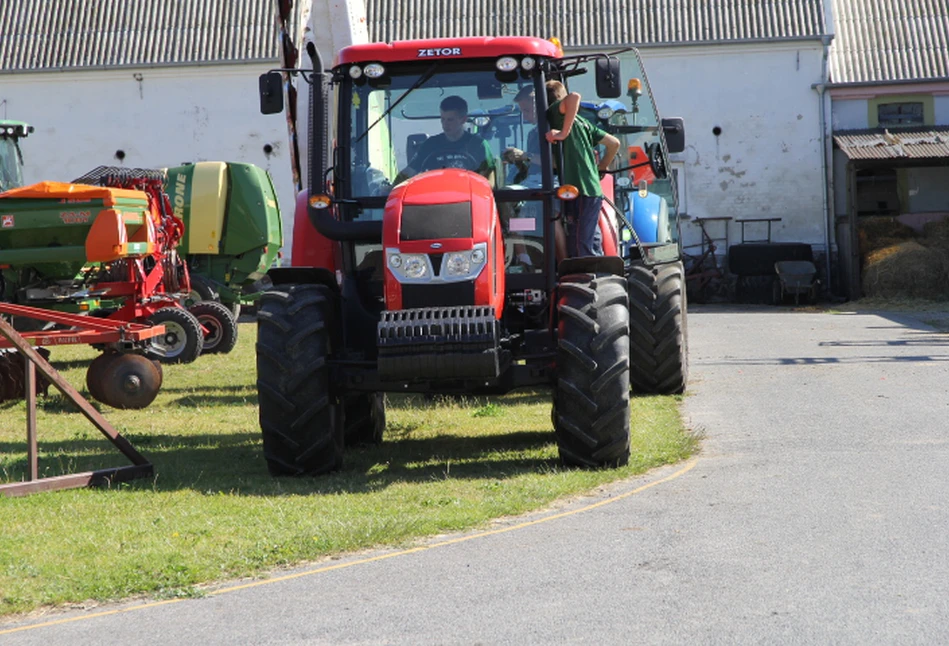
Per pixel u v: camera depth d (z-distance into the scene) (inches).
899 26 1600.6
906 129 1520.7
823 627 226.7
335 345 405.1
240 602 257.3
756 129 1563.7
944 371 642.8
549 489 354.6
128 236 714.8
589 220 424.2
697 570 268.1
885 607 237.8
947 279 1315.2
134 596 265.0
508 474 388.5
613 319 386.0
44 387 628.1
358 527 310.3
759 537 296.0
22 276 753.0
